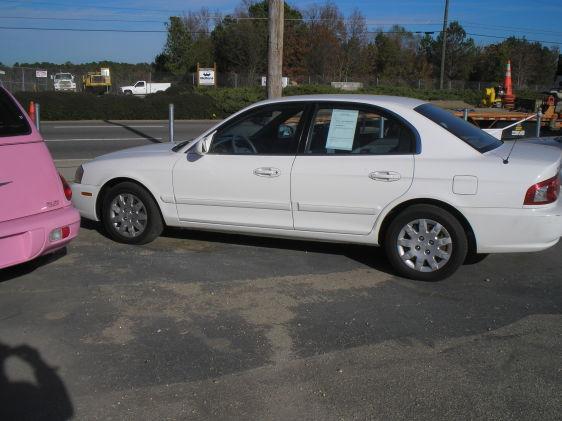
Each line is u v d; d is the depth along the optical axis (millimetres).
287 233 5711
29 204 4785
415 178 5156
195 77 47938
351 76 61062
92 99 26781
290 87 37062
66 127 22312
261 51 59125
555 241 5102
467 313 4719
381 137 5383
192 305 4801
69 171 9469
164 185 6043
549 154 5348
